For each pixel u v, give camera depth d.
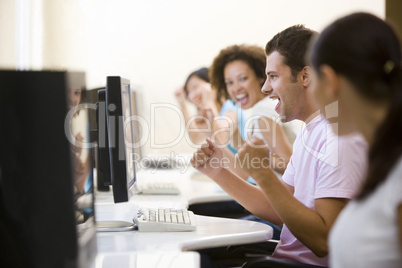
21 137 1.08
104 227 1.81
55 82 1.09
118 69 5.13
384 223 0.93
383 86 0.97
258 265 1.51
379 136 0.96
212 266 1.96
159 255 1.46
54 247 1.10
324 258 1.67
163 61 5.24
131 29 5.17
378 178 0.95
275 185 1.64
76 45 4.93
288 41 1.80
